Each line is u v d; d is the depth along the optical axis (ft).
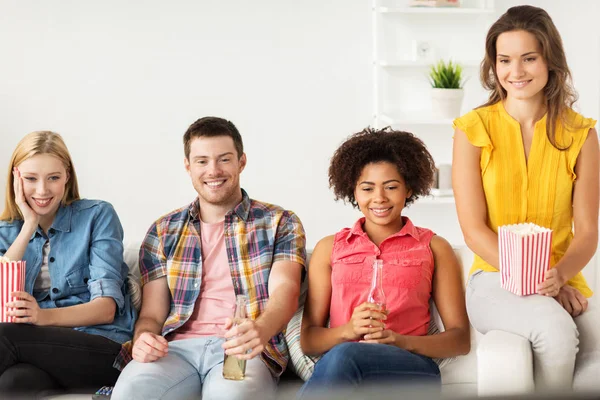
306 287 6.89
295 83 14.20
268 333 6.00
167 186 14.25
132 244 7.62
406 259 6.37
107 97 13.99
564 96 6.35
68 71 13.91
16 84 13.87
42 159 6.82
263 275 6.72
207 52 14.05
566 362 5.53
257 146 14.30
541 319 5.61
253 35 14.06
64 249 6.98
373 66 14.17
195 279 6.76
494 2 13.80
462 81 14.01
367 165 6.44
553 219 6.41
